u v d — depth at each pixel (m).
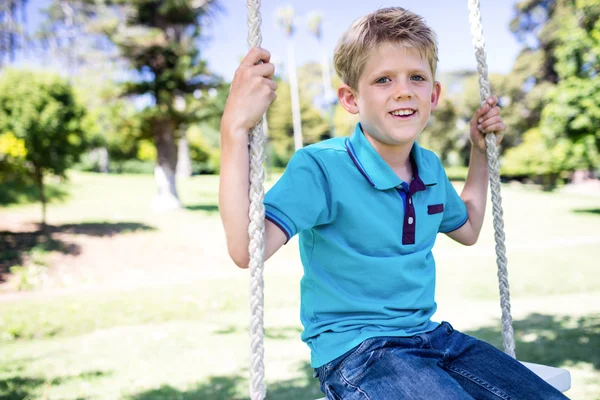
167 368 4.54
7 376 4.41
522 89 29.86
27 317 6.73
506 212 17.00
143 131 16.67
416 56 1.54
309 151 1.56
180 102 16.47
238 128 1.32
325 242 1.53
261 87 1.33
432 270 1.64
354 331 1.46
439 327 1.59
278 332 5.69
